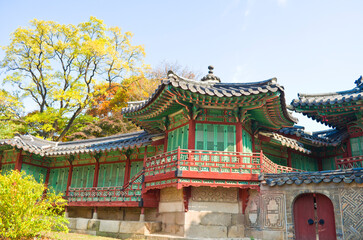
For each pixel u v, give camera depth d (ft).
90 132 138.51
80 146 84.79
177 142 62.49
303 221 49.47
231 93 53.36
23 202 45.21
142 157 75.15
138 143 70.28
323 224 47.83
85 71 138.51
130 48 142.41
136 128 138.10
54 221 49.73
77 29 134.62
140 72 145.07
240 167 54.29
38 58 130.93
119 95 148.56
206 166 53.57
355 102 59.31
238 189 57.98
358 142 67.26
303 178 49.80
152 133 76.43
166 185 55.11
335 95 66.95
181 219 55.93
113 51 133.69
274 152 77.25
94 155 81.15
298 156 82.69
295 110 67.05
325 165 84.99
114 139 88.22
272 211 51.88
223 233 54.60
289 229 49.32
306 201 50.11
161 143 67.77
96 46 127.34
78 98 127.85
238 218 56.03
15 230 43.50
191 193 56.34
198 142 58.29
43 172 90.94
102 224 64.44
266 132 70.44
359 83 68.69
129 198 65.82
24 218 45.75
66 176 87.76
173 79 50.29
